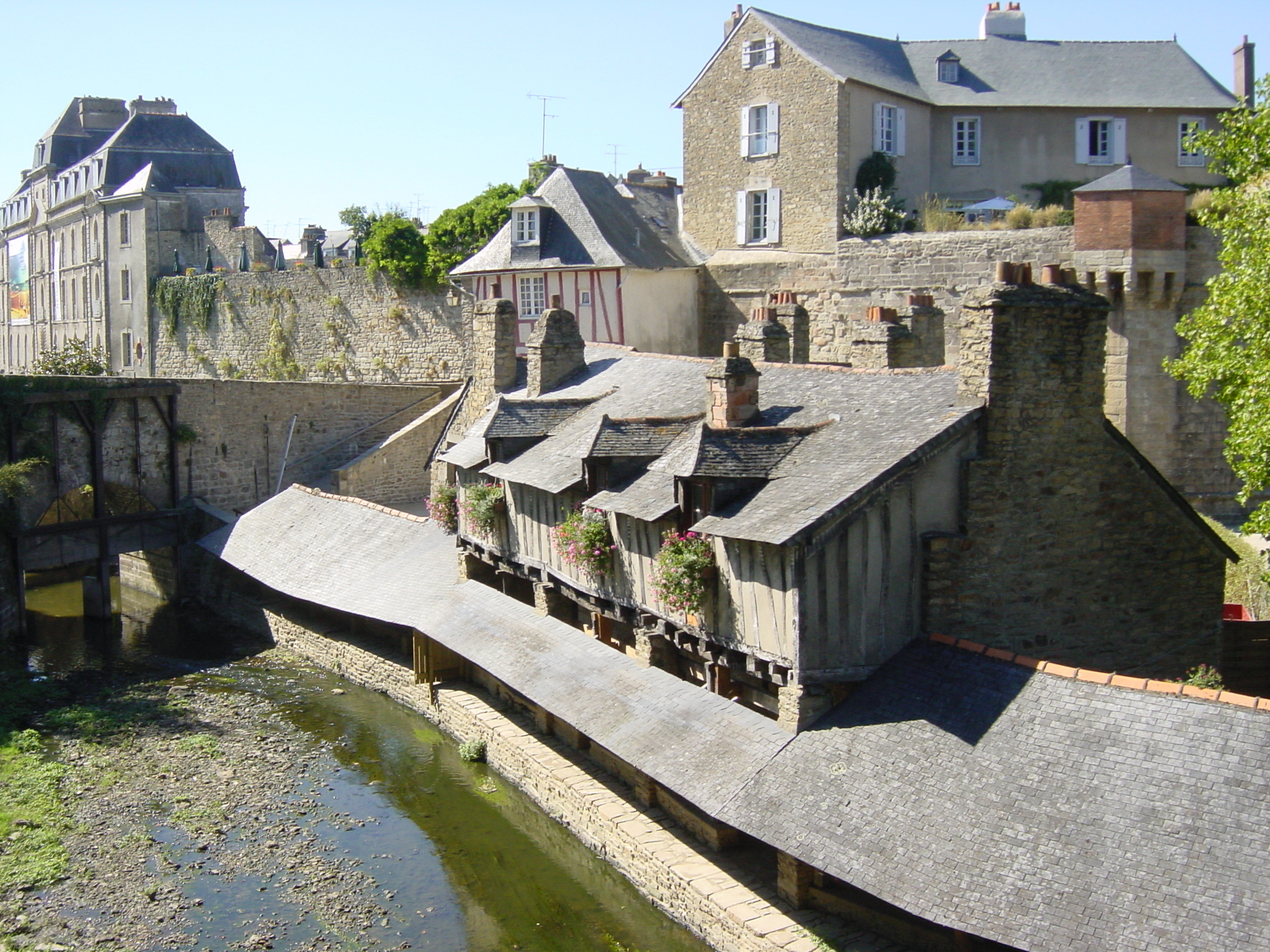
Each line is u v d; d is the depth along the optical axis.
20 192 67.69
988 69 32.75
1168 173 31.38
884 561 13.66
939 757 12.07
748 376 16.27
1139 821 10.54
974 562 14.09
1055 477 14.59
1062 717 11.78
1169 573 15.75
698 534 14.88
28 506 28.50
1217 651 16.38
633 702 15.76
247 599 28.75
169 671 25.03
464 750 19.59
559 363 23.52
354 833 16.97
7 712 22.05
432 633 20.81
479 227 38.59
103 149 55.41
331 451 35.31
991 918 10.43
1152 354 24.75
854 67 31.38
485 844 16.56
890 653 13.81
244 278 46.59
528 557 19.84
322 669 25.11
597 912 14.64
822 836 11.95
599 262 31.34
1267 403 15.12
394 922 14.50
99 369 42.28
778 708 14.99
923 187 32.22
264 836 16.89
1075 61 32.56
